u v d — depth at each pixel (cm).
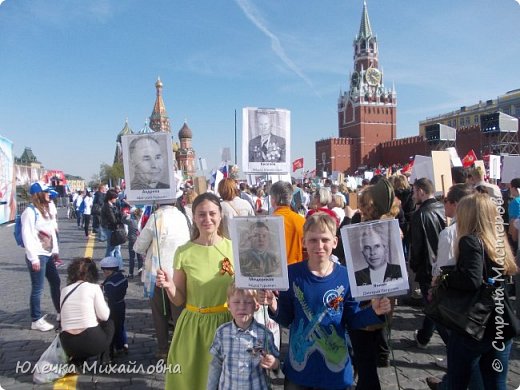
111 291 506
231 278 342
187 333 344
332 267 310
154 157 374
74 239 1628
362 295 282
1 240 1625
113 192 942
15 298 779
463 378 313
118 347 514
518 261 573
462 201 319
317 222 300
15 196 2197
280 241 286
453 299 309
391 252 280
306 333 298
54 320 643
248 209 567
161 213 514
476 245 303
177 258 353
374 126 8825
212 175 1457
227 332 307
